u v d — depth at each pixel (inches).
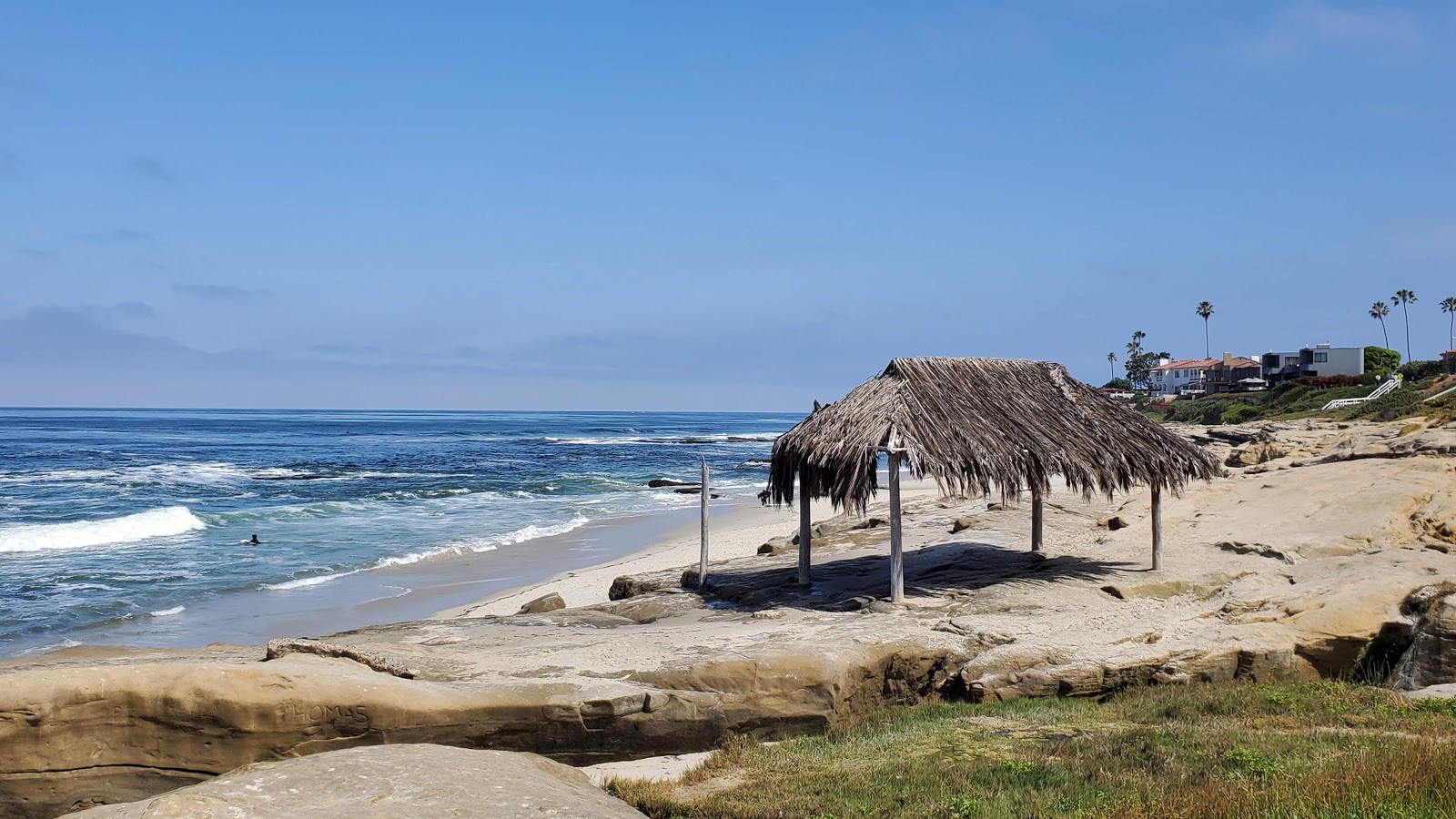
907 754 427.2
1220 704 482.9
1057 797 360.2
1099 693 525.7
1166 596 667.4
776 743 470.0
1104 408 746.2
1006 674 526.0
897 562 666.2
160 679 429.7
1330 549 716.7
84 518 1540.4
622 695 467.2
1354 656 553.0
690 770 437.4
